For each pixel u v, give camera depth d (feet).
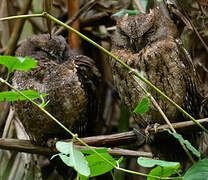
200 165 12.94
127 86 20.74
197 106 21.30
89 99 22.03
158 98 20.34
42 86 20.72
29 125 21.02
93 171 13.47
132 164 28.58
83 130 22.13
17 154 22.13
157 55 20.03
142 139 19.66
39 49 21.86
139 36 20.67
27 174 21.15
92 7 27.76
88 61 21.81
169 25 21.26
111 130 29.25
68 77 20.97
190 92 20.86
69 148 12.06
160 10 24.12
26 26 28.14
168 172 13.62
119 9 27.50
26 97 13.12
